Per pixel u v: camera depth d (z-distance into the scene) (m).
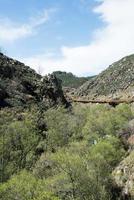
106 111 73.81
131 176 42.66
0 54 108.19
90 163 43.47
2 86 90.50
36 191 35.22
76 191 39.28
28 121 64.75
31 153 53.47
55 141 60.84
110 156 47.69
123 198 41.38
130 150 50.59
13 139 56.19
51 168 43.69
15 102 86.12
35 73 109.19
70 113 84.56
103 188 40.62
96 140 57.38
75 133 65.06
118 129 60.75
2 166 49.62
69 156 43.38
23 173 40.25
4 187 35.28
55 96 100.06
